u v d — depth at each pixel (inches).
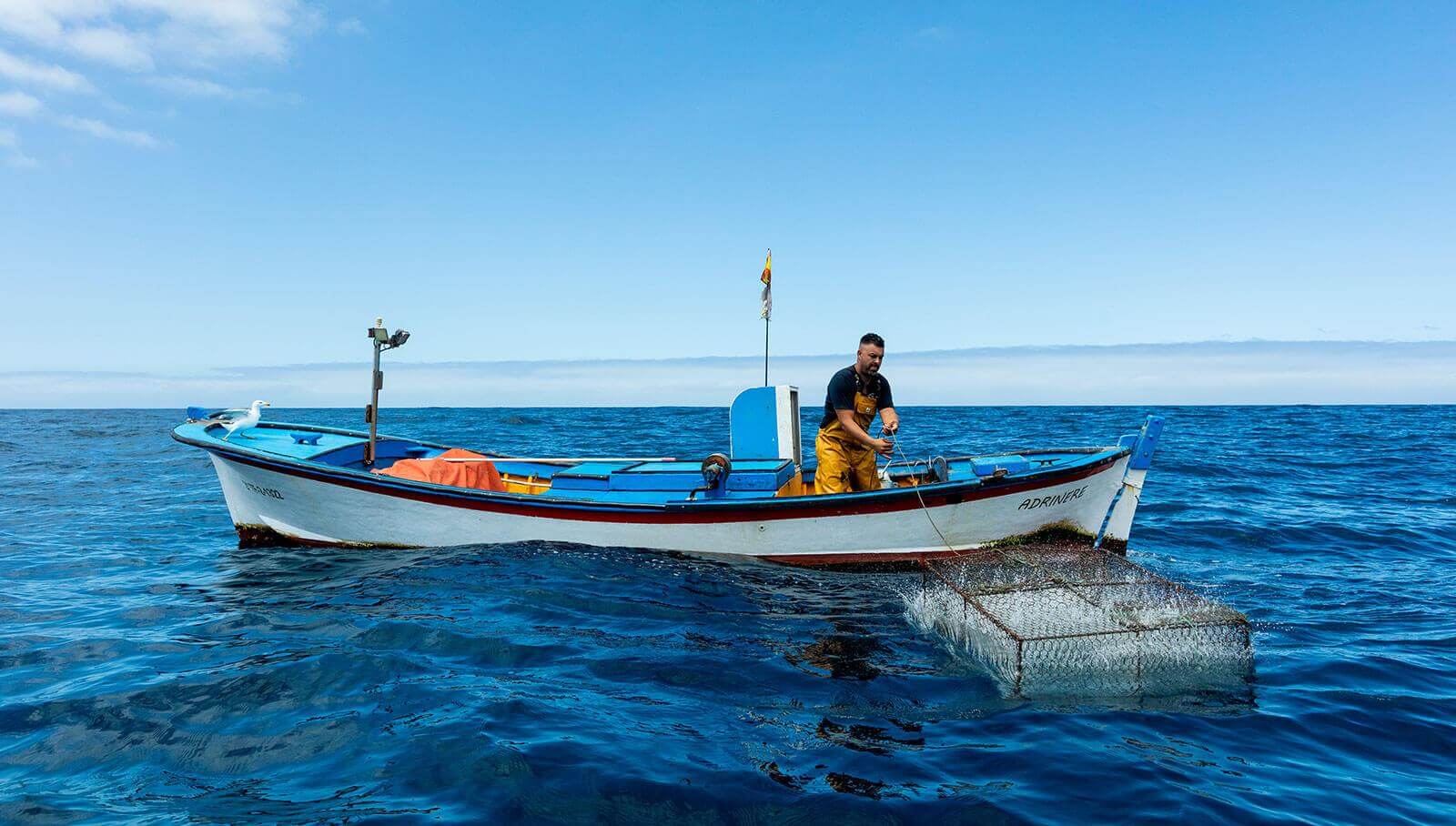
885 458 337.4
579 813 113.0
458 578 253.1
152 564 291.6
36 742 139.3
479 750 132.1
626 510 280.2
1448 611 221.5
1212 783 122.3
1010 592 197.0
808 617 215.0
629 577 254.8
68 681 168.7
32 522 391.5
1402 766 129.0
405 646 190.4
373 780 124.0
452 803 116.0
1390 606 227.3
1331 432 1146.0
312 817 112.7
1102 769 126.8
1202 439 969.5
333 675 170.7
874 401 269.6
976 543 268.7
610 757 129.6
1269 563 285.3
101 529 372.5
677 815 112.7
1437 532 343.9
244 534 324.8
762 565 273.1
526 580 248.8
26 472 629.6
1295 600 233.6
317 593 241.9
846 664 177.3
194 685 165.3
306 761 131.1
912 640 195.3
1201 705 153.5
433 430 1169.4
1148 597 193.9
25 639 199.9
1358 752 133.9
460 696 158.1
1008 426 1254.3
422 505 293.3
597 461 350.6
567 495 298.2
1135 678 167.9
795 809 114.5
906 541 266.7
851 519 265.1
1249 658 175.6
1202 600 190.2
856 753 132.4
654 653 184.7
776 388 316.5
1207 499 443.8
